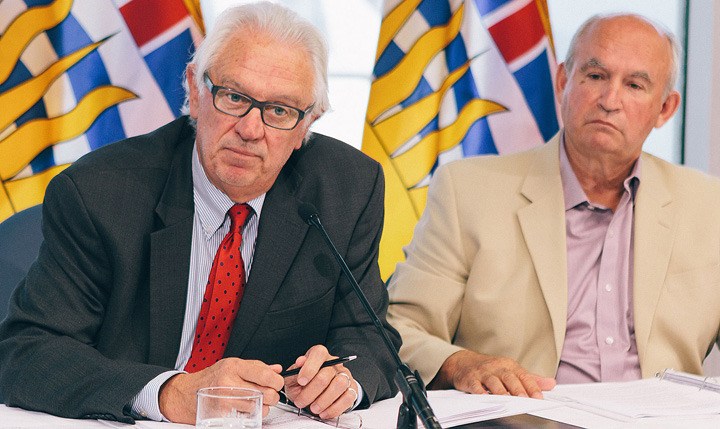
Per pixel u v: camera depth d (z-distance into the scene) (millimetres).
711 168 6035
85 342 2955
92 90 4945
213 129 3000
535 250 4000
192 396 2531
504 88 5488
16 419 2553
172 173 3223
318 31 3125
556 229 4035
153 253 3053
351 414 2795
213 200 3195
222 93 2979
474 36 5512
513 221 4102
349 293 3367
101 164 3148
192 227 3158
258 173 3037
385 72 5426
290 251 3234
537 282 3986
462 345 4090
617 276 4020
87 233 3006
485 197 4168
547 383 3154
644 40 3943
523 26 5504
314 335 3275
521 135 5477
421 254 4203
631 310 3980
